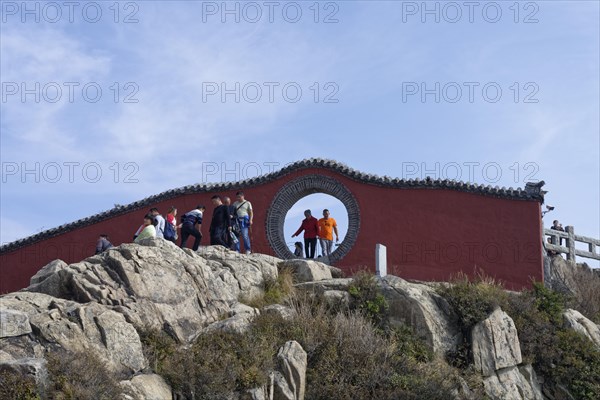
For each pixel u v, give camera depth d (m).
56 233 34.78
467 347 26.58
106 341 21.84
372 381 24.03
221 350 22.94
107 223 34.41
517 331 27.64
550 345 27.77
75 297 23.41
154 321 23.53
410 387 24.16
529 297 28.95
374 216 31.64
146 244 25.34
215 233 29.83
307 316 25.28
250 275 27.50
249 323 24.33
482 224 31.00
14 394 19.16
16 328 20.86
